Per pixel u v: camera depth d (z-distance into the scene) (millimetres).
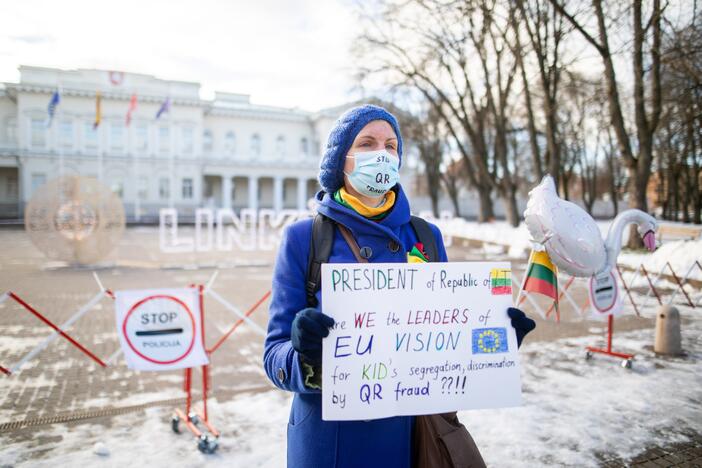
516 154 34812
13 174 51188
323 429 1551
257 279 13484
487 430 4152
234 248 23047
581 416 4438
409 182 58406
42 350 6531
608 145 34531
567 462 3639
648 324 8078
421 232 1826
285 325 1580
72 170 49438
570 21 13727
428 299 1598
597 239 3533
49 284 12211
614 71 14109
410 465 1643
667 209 35625
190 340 4133
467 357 1615
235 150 58188
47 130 48656
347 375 1467
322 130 58438
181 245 23781
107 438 3990
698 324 7902
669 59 12289
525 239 18219
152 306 4039
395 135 1776
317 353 1363
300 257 1646
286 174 57969
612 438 4012
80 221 15570
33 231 15148
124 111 50938
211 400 4828
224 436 4035
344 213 1645
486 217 28219
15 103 49750
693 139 21766
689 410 4570
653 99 14172
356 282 1524
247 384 5312
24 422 4293
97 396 4938
